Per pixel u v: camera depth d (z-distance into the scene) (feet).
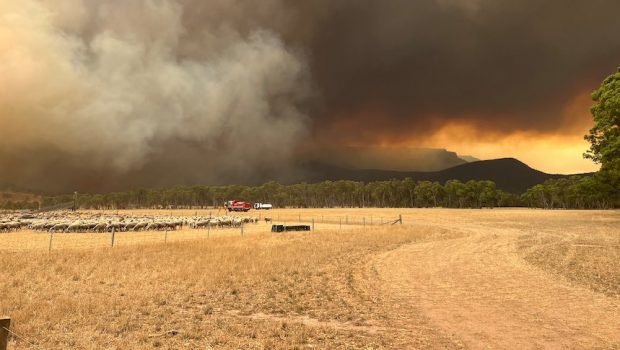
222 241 116.06
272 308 48.14
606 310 46.70
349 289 59.21
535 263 83.92
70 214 392.47
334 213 400.47
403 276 69.82
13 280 56.90
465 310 47.32
